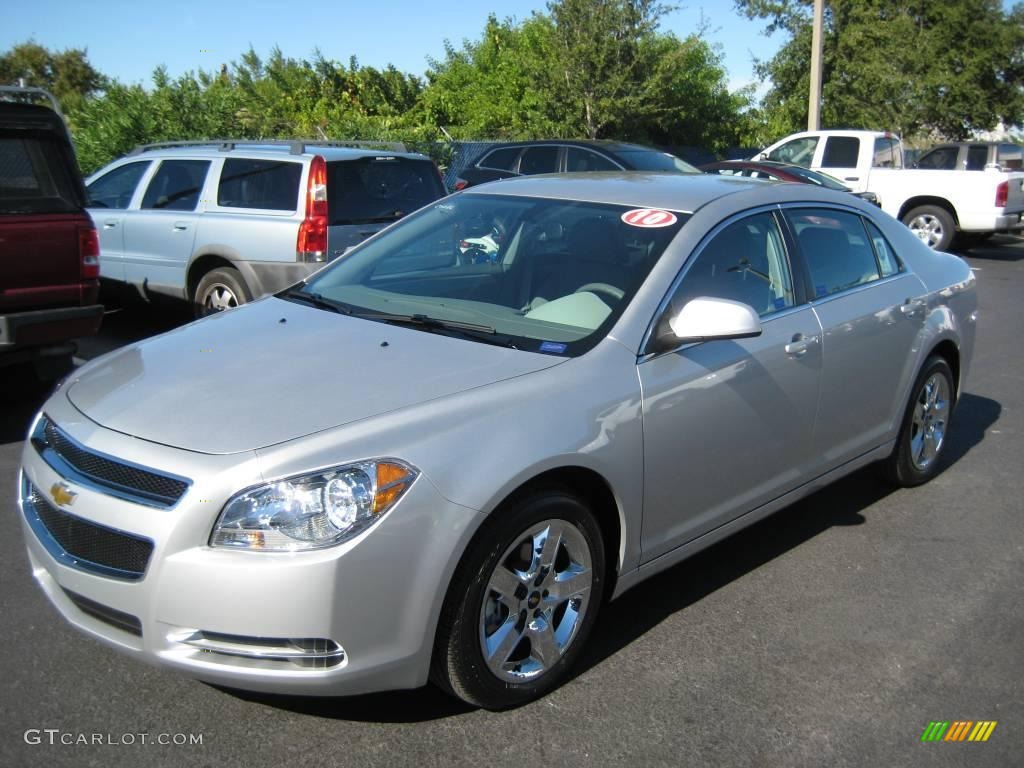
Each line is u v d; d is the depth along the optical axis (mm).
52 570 2977
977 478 5598
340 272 4414
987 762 3020
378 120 20375
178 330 3922
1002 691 3404
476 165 14742
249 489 2695
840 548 4582
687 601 4008
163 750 2926
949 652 3656
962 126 27328
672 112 27062
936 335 5055
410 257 4324
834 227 4656
